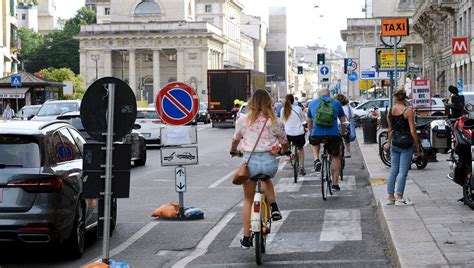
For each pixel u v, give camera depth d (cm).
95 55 13000
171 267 1097
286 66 18962
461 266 920
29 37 15900
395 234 1152
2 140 1123
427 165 2312
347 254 1150
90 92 1006
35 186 1091
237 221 1500
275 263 1099
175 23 12962
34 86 6141
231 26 15725
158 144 4003
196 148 1532
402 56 2895
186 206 1692
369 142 3581
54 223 1091
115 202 1418
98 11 14688
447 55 6719
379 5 11262
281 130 1126
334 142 1823
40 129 1157
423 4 7306
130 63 13038
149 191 2008
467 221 1259
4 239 1085
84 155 1008
